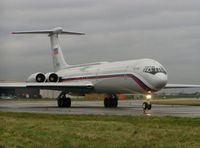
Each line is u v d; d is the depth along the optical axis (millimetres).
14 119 27609
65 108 49219
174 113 36938
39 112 37719
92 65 54469
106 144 16938
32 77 54781
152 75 43219
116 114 34594
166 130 20875
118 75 47250
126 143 17109
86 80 53062
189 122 25391
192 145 16609
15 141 17578
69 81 56906
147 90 44031
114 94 51406
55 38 62656
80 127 22438
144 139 18109
